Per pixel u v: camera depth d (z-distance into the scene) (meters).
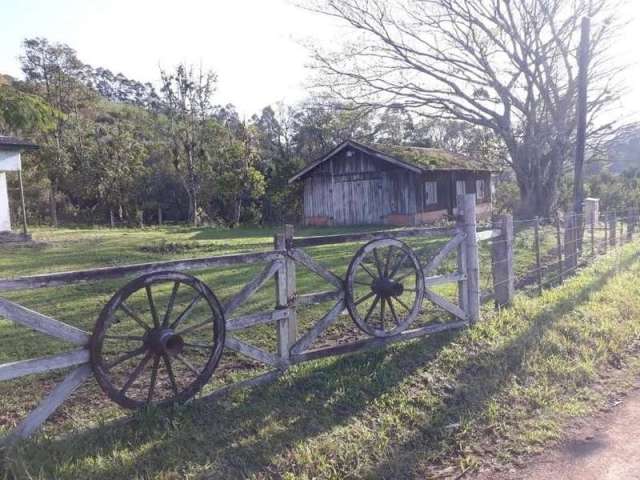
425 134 42.81
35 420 3.32
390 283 5.18
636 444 3.76
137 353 3.72
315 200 26.84
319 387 4.37
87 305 6.97
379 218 24.69
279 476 3.29
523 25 20.31
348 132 27.75
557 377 4.91
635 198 24.41
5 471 3.02
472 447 3.76
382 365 4.82
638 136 21.17
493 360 5.09
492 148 30.08
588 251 11.86
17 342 5.44
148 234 19.67
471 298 6.07
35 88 44.00
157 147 38.59
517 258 10.58
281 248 4.47
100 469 3.16
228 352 5.20
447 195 26.44
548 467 3.50
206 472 3.24
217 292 7.74
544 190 22.38
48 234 19.20
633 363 5.39
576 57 19.58
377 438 3.76
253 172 30.25
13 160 16.25
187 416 3.77
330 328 5.96
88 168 34.53
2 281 3.12
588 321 6.38
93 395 4.21
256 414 3.92
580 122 13.07
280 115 43.69
